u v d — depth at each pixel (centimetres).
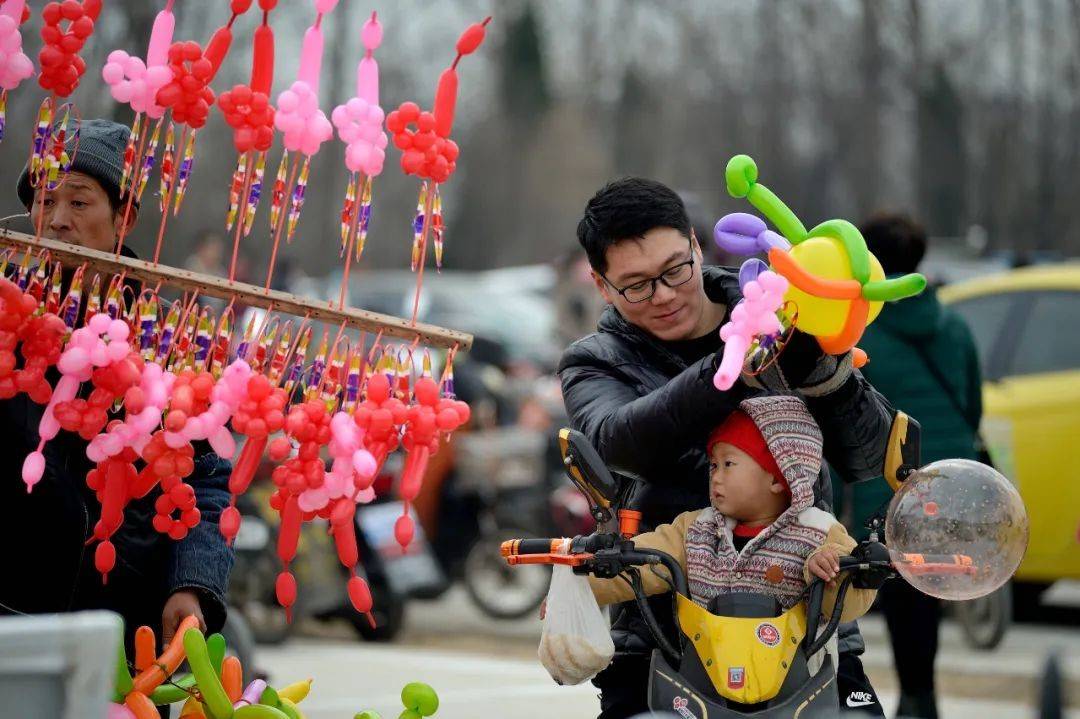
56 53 987
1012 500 980
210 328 995
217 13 5422
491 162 15850
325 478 988
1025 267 3133
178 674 1323
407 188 13800
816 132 11794
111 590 1123
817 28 11794
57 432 1020
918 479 990
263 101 995
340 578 2789
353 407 998
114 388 957
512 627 3142
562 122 15412
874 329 1875
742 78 13100
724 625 963
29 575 1058
